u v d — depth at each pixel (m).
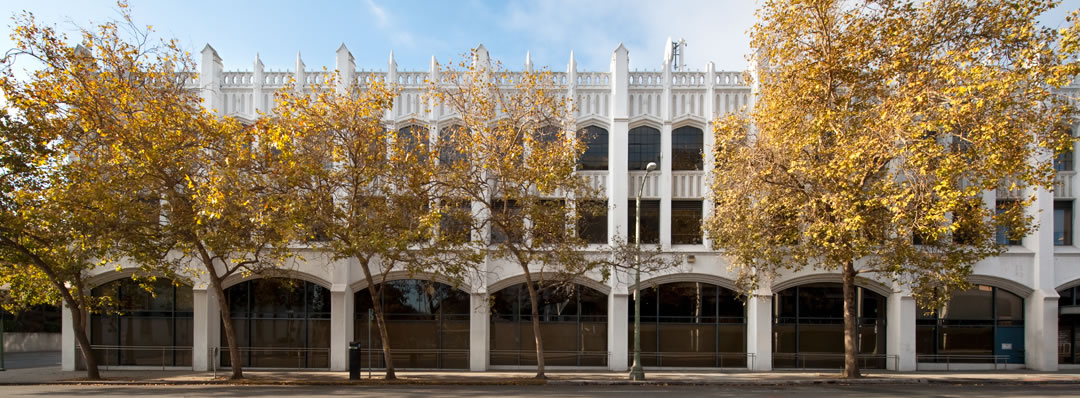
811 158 17.64
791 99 17.94
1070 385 19.62
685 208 23.91
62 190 16.47
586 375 21.53
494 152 17.75
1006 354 23.92
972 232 18.20
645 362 23.81
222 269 23.59
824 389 18.20
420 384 19.22
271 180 16.47
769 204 18.67
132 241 16.92
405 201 17.58
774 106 18.08
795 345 23.88
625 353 23.27
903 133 15.20
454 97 19.27
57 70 16.56
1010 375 21.59
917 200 15.20
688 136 24.05
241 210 16.30
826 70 17.42
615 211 23.42
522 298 24.03
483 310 23.14
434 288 24.12
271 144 17.11
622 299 23.42
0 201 16.77
